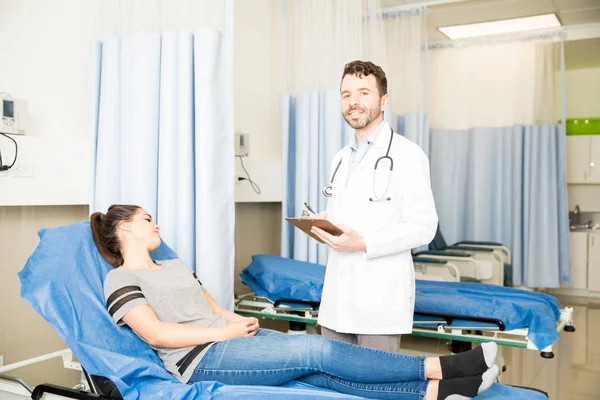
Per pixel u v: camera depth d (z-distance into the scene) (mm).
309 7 3279
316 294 2760
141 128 2350
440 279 3775
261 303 2949
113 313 1725
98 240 1950
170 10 2303
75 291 1773
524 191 5379
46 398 1750
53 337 2594
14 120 2291
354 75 1811
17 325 2434
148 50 2348
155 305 1823
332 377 1636
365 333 1793
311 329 3039
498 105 5664
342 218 1882
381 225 1805
